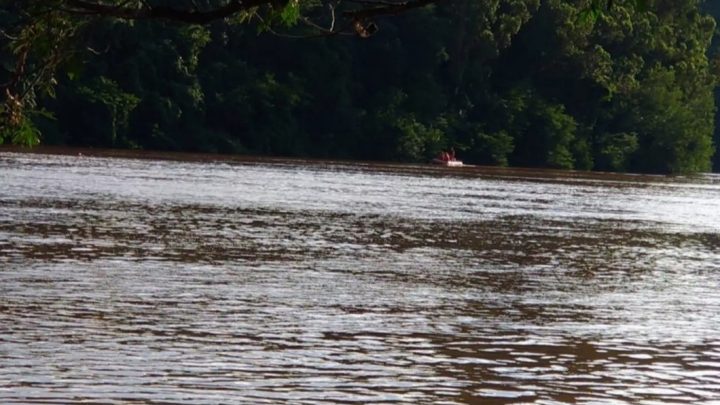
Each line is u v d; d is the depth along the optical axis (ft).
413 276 236.84
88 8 68.03
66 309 178.81
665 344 177.88
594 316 200.03
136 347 155.84
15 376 137.49
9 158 549.95
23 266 218.79
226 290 204.95
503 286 230.27
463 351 165.07
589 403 139.85
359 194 463.42
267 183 499.51
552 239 331.16
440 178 635.25
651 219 435.12
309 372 147.64
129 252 247.91
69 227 285.43
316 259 255.29
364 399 136.15
